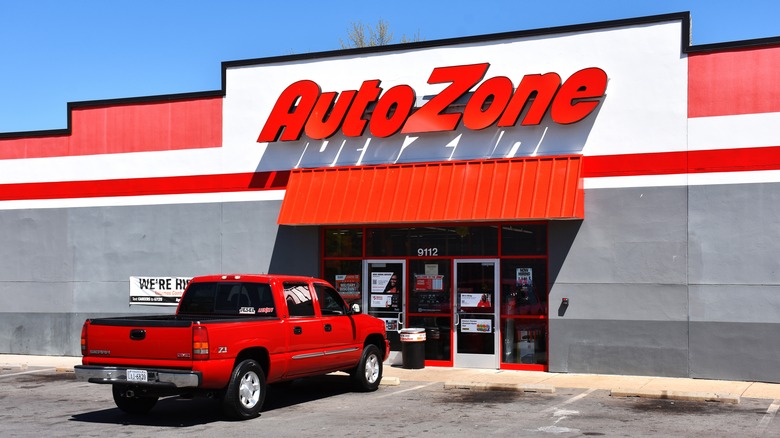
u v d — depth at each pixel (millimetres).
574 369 17875
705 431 11398
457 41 19297
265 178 21016
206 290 13891
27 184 23391
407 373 18078
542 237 18453
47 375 18609
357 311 15391
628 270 17531
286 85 21016
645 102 17609
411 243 19781
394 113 19469
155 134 22266
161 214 22031
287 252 20672
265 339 12875
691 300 17000
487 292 18938
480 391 15508
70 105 23078
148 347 12086
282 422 12227
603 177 17844
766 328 16391
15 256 23344
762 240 16516
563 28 18375
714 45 17078
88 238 22719
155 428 11773
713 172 16969
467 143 19016
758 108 16688
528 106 18656
